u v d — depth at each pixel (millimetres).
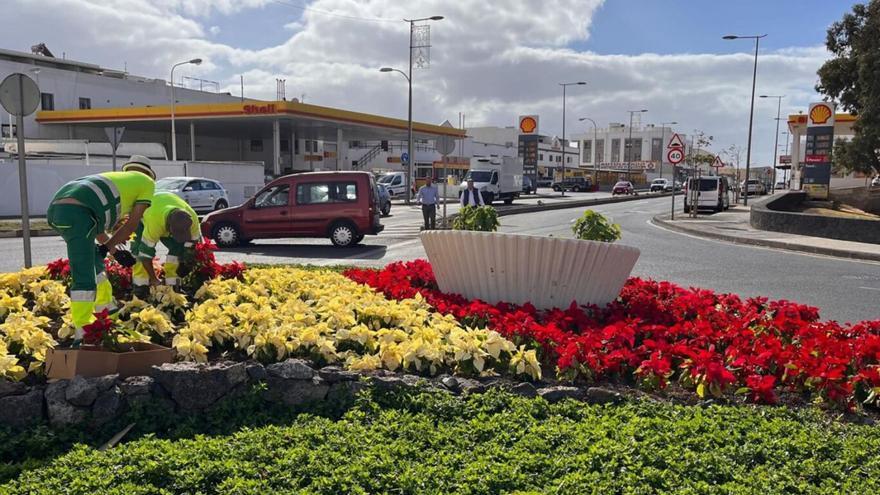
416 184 57094
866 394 4738
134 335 4840
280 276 8086
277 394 4523
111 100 56312
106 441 4043
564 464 3605
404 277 8680
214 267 7910
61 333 5496
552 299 7316
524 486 3412
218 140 62000
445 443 3959
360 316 6184
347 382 4656
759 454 3807
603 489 3318
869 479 3523
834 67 33469
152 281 7289
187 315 5934
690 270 13547
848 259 16234
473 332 5430
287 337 5309
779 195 32938
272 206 17312
